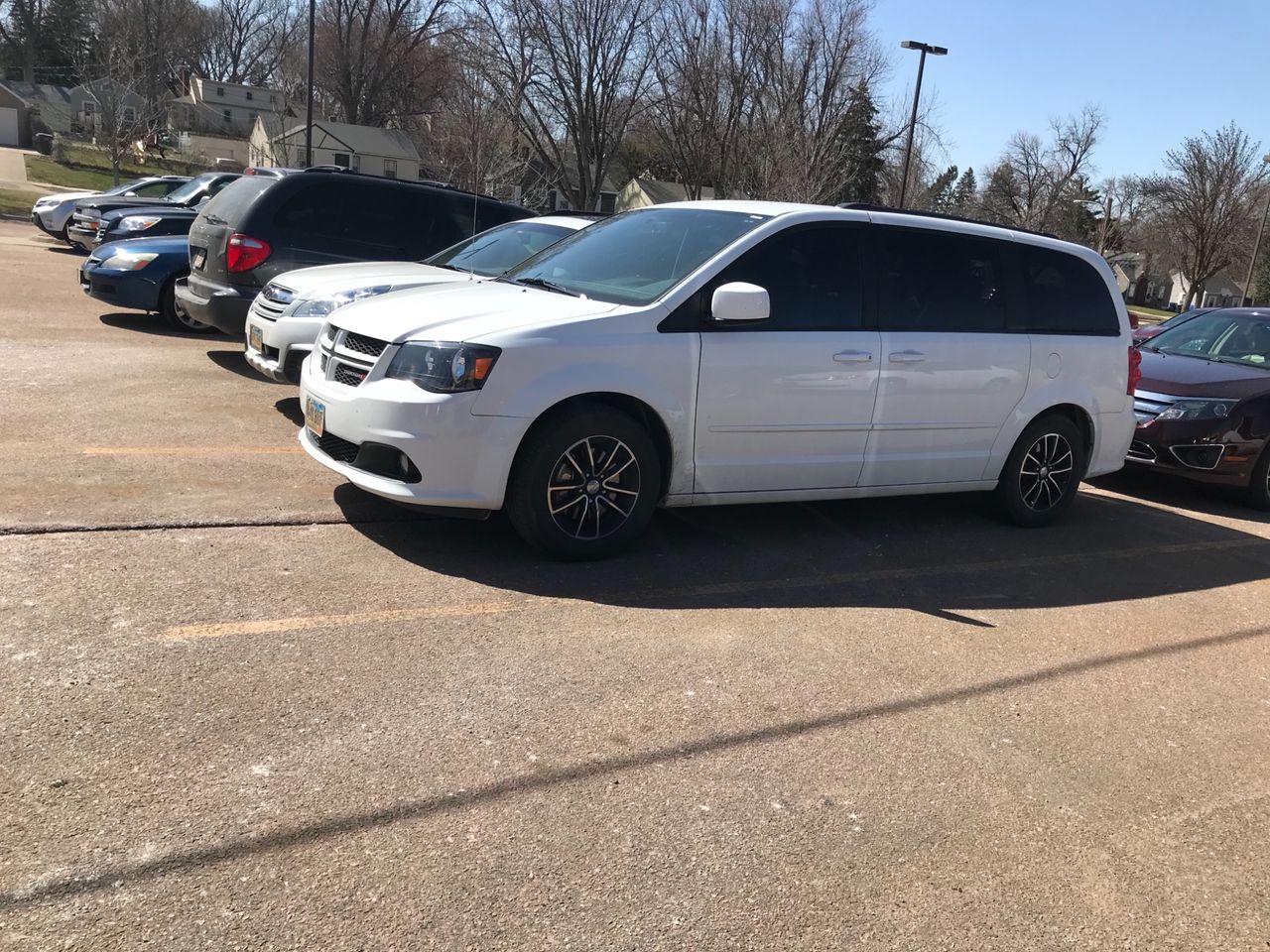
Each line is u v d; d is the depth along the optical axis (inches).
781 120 1462.8
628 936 95.0
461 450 174.4
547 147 1808.6
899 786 126.1
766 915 100.1
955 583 205.5
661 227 221.1
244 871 97.7
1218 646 186.1
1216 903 110.2
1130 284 2989.7
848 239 213.3
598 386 181.2
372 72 2102.6
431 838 105.8
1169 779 135.5
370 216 343.6
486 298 197.3
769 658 158.4
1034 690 158.1
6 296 465.4
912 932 100.3
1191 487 342.6
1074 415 256.2
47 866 95.2
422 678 139.3
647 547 206.1
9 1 3233.3
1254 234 1823.3
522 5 1624.0
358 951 89.5
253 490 212.4
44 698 123.3
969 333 227.9
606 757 125.2
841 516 248.7
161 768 112.3
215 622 148.9
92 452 227.0
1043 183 2596.0
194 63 3390.7
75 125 2679.6
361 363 185.2
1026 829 120.0
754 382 197.8
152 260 398.0
